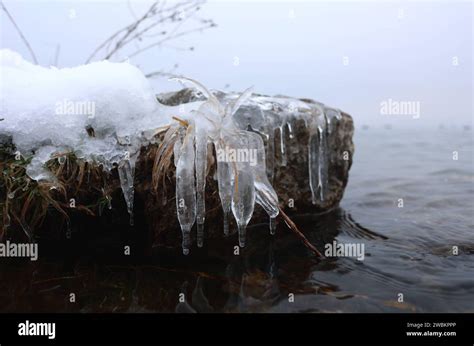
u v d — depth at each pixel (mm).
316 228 3744
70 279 2445
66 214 2711
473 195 5172
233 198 2529
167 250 2902
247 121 3250
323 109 4102
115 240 2994
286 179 3682
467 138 14359
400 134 17922
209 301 2234
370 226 3912
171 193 2811
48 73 2770
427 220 4090
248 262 2783
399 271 2756
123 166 2666
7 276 2465
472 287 2523
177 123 2582
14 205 2613
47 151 2533
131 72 2773
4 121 2492
